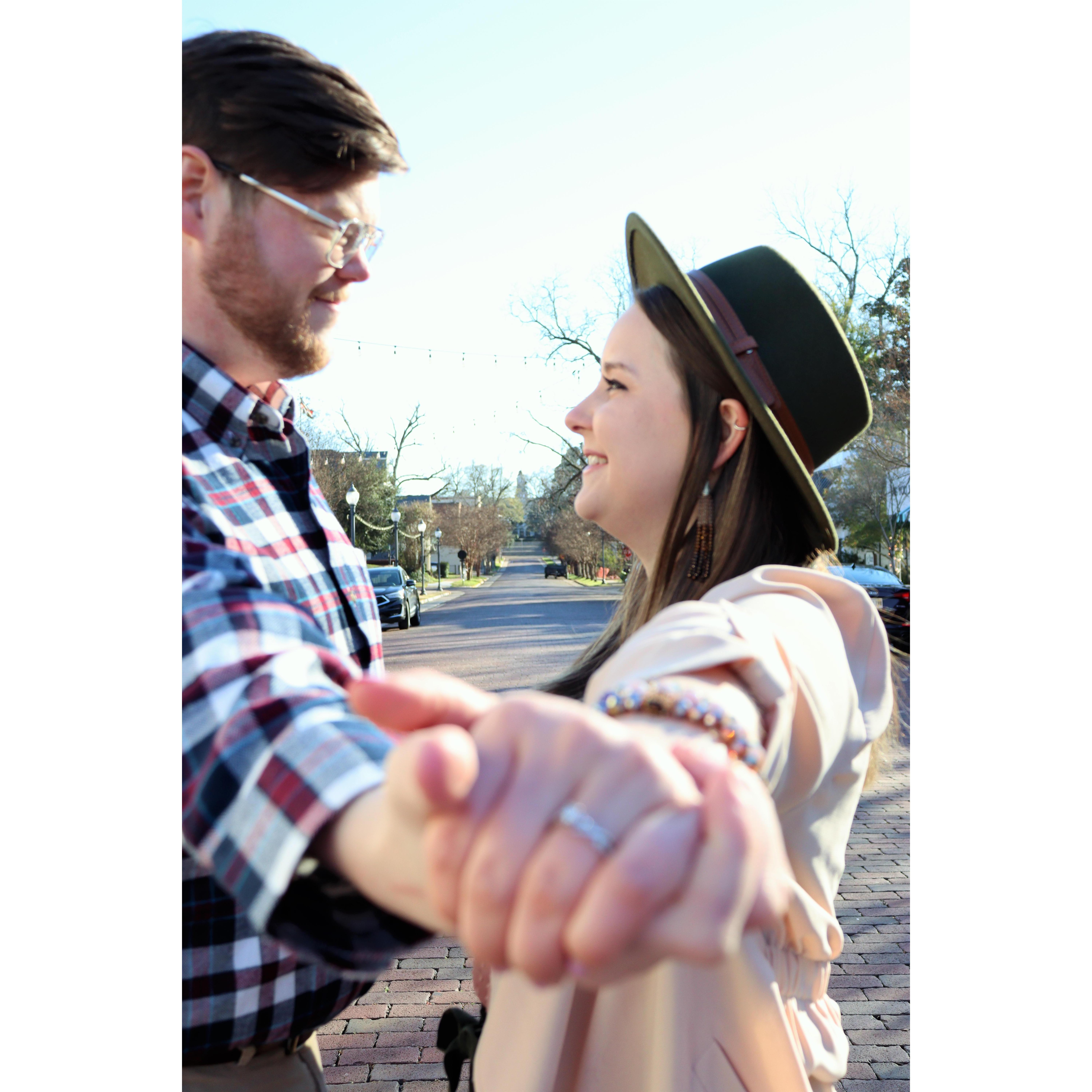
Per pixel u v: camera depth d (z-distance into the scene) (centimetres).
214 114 100
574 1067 79
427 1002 329
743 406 102
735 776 29
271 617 60
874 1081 270
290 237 103
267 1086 103
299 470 117
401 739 50
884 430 1528
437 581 5541
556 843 28
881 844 484
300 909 50
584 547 5075
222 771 50
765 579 82
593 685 66
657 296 104
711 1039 76
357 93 104
